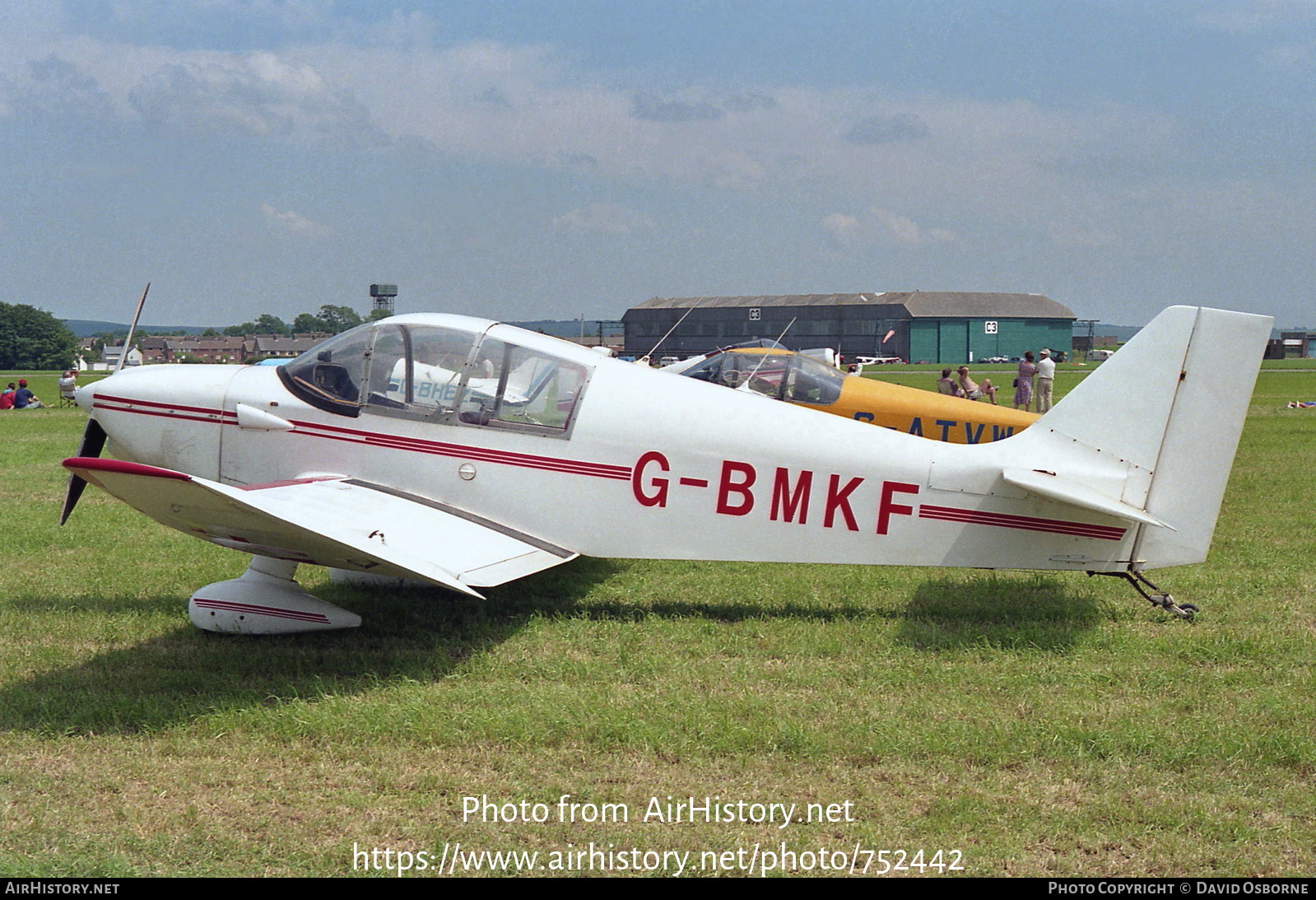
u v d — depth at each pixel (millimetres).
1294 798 4129
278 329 173250
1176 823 3932
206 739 4691
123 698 5086
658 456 6660
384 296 122312
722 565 8461
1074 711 4996
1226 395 6223
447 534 6309
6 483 12812
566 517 6754
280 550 5824
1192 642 6086
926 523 6562
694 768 4438
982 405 10391
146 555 8531
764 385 10672
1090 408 6418
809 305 122500
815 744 4578
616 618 6824
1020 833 3887
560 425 6734
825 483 6578
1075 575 7941
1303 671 5578
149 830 3879
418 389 6875
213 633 6328
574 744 4656
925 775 4367
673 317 118188
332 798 4137
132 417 7312
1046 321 130500
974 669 5641
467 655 5969
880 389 10555
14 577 7750
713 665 5777
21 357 132375
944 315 124688
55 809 4035
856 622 6645
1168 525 6359
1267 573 8000
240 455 7141
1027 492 6461
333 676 5539
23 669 5605
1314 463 15016
